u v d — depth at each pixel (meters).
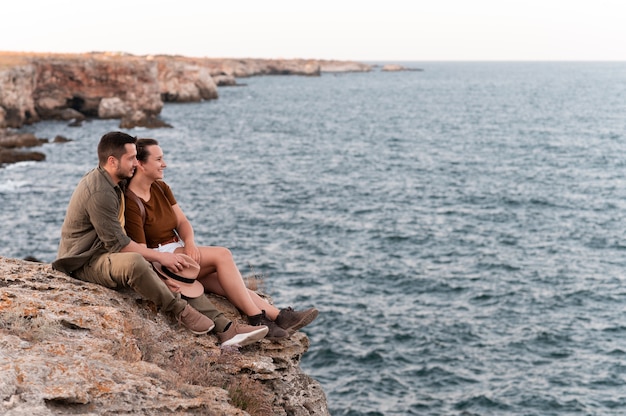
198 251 6.41
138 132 79.00
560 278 27.08
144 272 5.68
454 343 20.42
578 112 119.50
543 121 102.75
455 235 34.09
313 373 18.33
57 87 89.56
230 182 47.72
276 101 142.38
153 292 5.76
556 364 19.08
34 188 42.12
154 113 97.62
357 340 20.47
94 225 5.80
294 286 25.47
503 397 17.11
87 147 62.03
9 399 3.76
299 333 6.93
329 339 20.44
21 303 5.07
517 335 21.11
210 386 5.29
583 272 28.02
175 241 6.50
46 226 32.91
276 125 93.25
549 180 51.47
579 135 83.94
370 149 70.12
